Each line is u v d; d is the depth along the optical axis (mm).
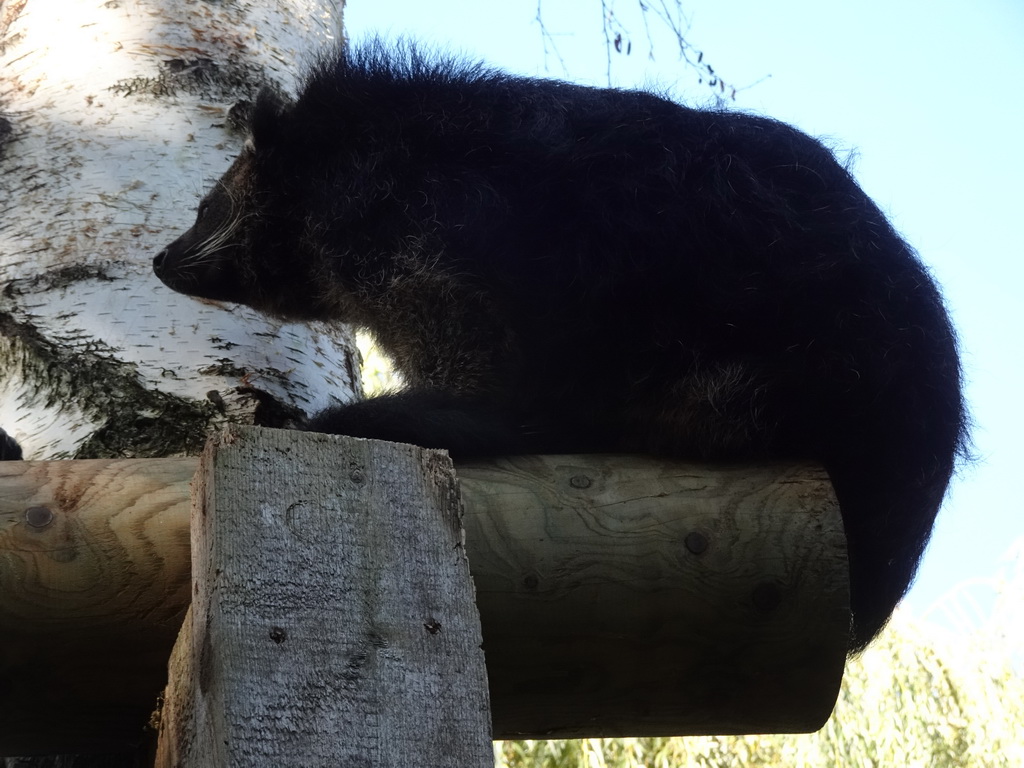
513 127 3256
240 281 3533
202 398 2898
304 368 3150
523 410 2932
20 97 3373
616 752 4988
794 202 2975
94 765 2400
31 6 3561
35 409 2885
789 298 2793
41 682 1936
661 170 3023
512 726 2205
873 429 2727
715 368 2758
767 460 2359
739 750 5023
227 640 1420
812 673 2150
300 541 1513
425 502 1601
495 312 3023
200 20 3539
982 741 4988
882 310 2805
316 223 3436
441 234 3086
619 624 2068
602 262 2949
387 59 3639
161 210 3205
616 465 2217
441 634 1527
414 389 2990
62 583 1901
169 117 3365
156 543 1940
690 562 2086
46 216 3133
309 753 1394
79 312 2975
